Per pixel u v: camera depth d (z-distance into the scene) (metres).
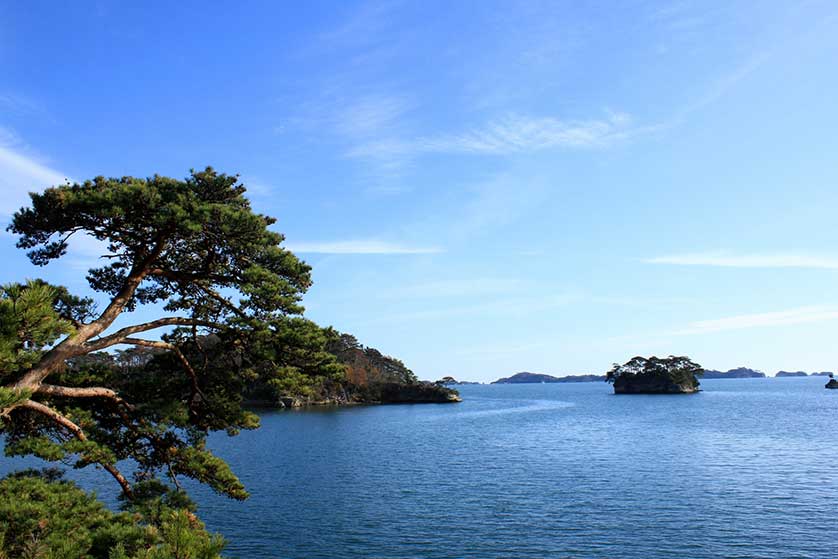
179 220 14.87
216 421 17.39
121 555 8.59
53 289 14.87
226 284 17.16
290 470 49.28
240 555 26.02
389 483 42.62
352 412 140.25
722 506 33.88
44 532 9.68
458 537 28.33
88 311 16.31
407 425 99.00
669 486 40.12
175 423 15.68
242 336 16.70
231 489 15.52
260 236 16.44
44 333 10.95
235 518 32.25
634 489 39.28
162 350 18.92
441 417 119.56
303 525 30.72
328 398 171.62
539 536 28.31
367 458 56.59
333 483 42.78
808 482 41.00
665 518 31.30
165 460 15.97
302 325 16.66
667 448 60.94
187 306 18.45
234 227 15.72
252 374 17.88
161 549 8.88
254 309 16.70
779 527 29.25
